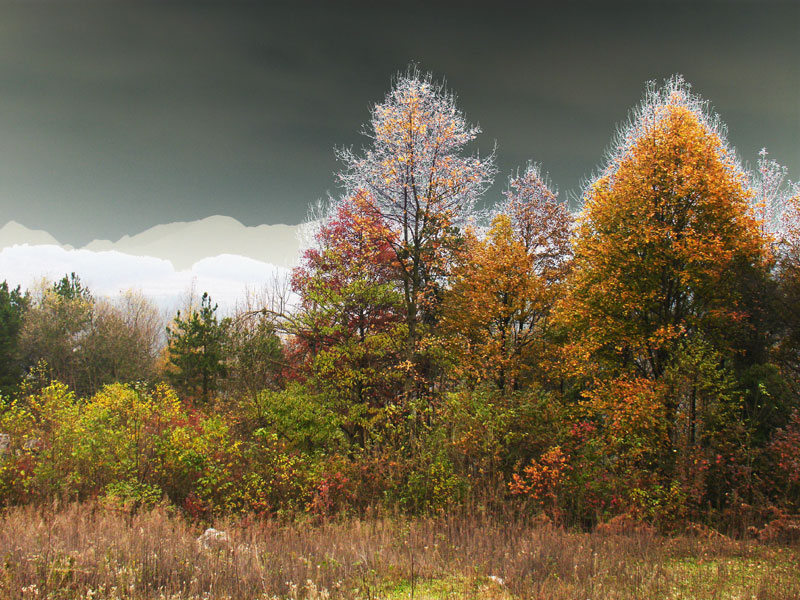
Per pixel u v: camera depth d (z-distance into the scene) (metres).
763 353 21.30
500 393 21.61
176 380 39.88
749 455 17.66
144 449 19.03
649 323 23.72
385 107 25.42
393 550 11.92
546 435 19.53
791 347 20.77
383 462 19.48
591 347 23.50
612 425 20.69
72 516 14.68
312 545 12.22
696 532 16.03
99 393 20.75
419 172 24.97
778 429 17.16
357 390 24.84
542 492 17.92
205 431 19.95
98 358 55.53
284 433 22.59
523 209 33.16
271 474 18.39
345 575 9.59
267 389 24.78
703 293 22.83
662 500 17.83
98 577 8.55
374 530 14.62
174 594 8.01
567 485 18.00
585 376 26.00
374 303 25.89
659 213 23.44
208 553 10.54
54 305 58.31
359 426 24.86
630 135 26.98
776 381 19.44
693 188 22.30
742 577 10.52
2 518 14.49
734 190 22.86
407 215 25.30
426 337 25.28
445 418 20.33
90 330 58.06
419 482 18.25
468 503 16.86
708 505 17.45
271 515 16.94
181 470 18.89
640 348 23.08
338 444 23.30
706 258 21.00
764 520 16.27
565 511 17.66
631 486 18.02
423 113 24.95
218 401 27.50
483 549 11.95
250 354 26.42
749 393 19.48
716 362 19.44
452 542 12.69
